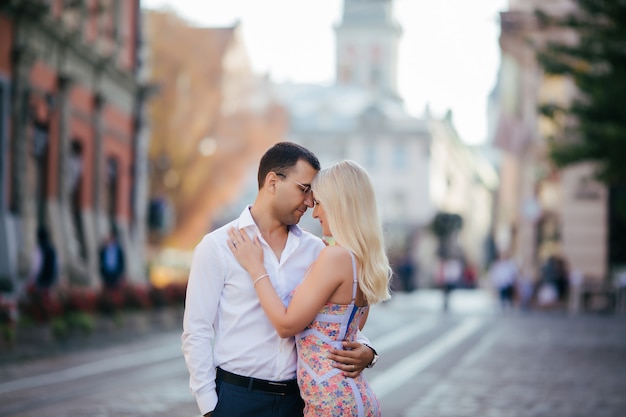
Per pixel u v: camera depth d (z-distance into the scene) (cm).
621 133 2336
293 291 521
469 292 7750
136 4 3675
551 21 2444
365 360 511
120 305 2377
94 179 3166
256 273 511
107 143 3319
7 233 2405
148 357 1769
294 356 519
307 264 530
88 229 3089
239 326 515
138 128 3641
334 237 510
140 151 3669
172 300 2745
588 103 2452
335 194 510
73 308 2147
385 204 11194
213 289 516
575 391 1377
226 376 518
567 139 2797
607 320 3366
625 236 4203
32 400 1182
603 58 2367
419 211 11125
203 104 5228
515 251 5719
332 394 499
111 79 3316
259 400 514
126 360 1708
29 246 2511
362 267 509
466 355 1920
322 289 501
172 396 1245
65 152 2845
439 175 12150
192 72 5172
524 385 1434
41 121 2692
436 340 2333
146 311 2542
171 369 1573
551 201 4578
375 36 13575
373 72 13588
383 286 512
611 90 2352
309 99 11906
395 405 1205
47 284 2400
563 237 4247
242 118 5434
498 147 5119
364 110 11275
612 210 4212
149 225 3800
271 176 521
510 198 6231
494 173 15500
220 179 5347
